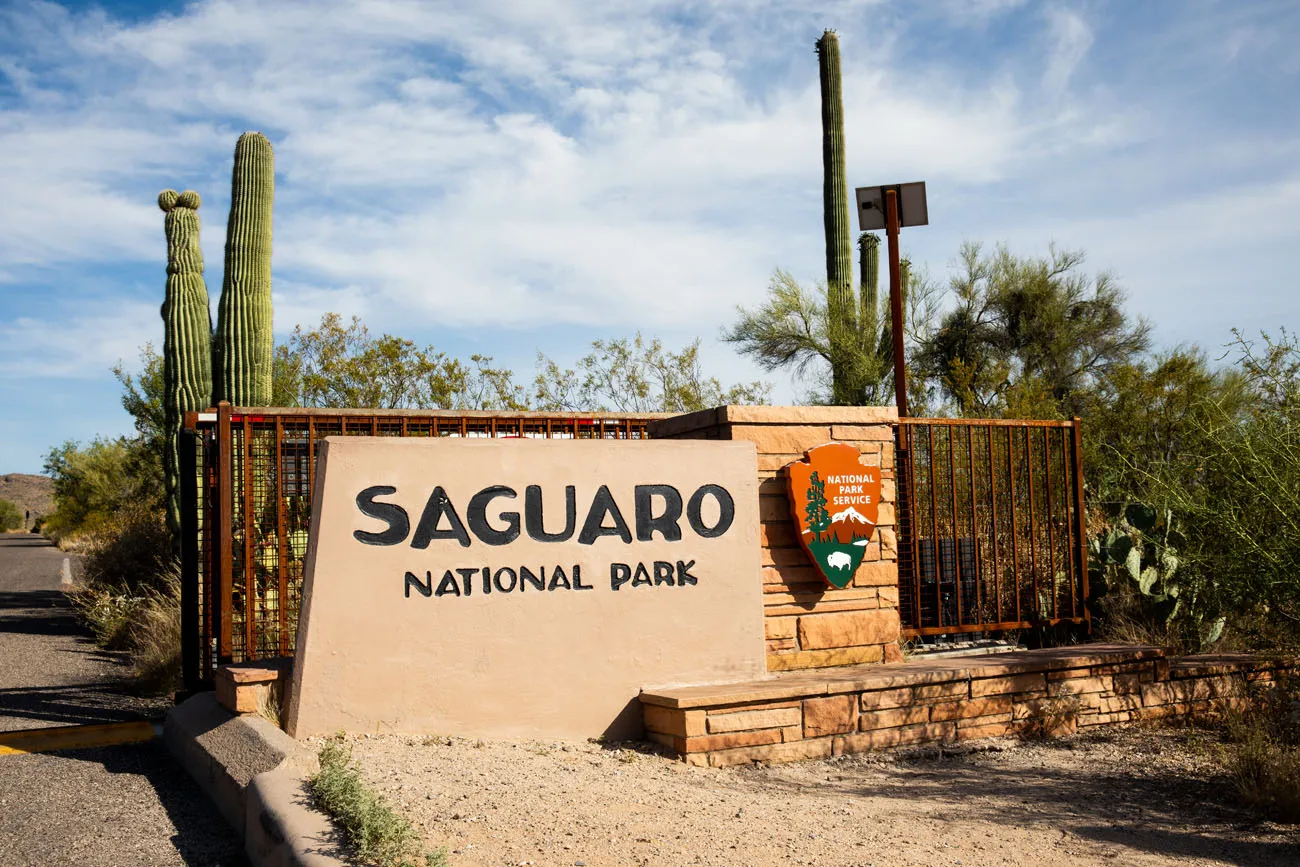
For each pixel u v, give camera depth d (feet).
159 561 45.91
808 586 25.04
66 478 139.23
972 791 20.34
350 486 20.12
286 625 23.63
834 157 64.08
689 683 22.82
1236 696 28.02
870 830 16.76
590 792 17.17
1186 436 29.68
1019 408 55.01
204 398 42.83
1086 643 30.09
